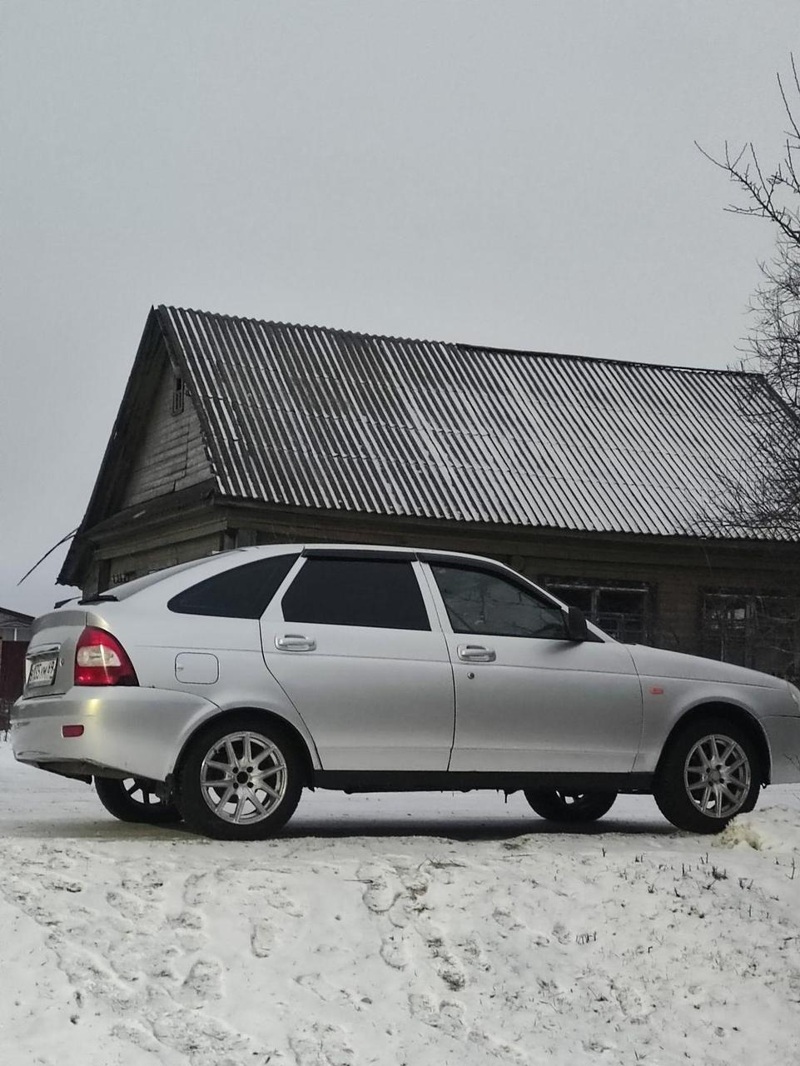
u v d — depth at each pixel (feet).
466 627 30.07
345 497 69.92
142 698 26.81
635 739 30.83
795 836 28.12
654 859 25.71
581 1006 21.22
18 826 30.58
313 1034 19.20
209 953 20.62
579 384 89.71
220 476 68.18
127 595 28.86
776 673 71.61
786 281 47.67
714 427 87.04
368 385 81.87
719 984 22.11
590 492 76.69
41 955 19.75
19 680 102.27
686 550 75.92
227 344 80.84
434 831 32.35
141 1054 17.99
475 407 83.05
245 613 28.30
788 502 53.06
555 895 23.72
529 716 29.86
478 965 21.63
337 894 22.66
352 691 28.35
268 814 27.48
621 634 75.77
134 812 31.86
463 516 71.26
